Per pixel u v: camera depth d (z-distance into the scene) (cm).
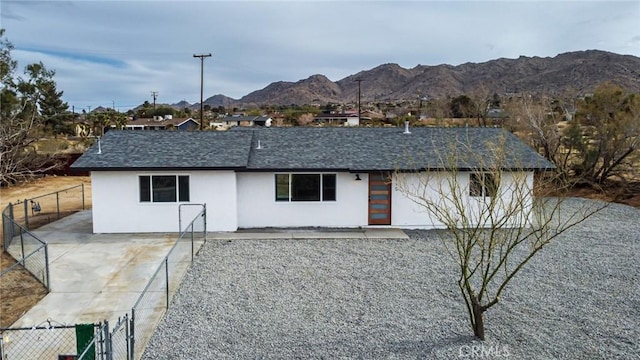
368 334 866
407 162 1689
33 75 2555
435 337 852
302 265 1284
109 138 1809
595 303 1013
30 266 1261
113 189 1612
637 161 2411
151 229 1633
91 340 680
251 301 1027
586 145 2522
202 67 4500
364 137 1938
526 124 2914
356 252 1411
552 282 1146
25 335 859
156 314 950
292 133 1986
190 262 1299
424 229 1714
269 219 1712
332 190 1716
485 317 940
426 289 1100
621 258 1342
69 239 1550
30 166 2828
